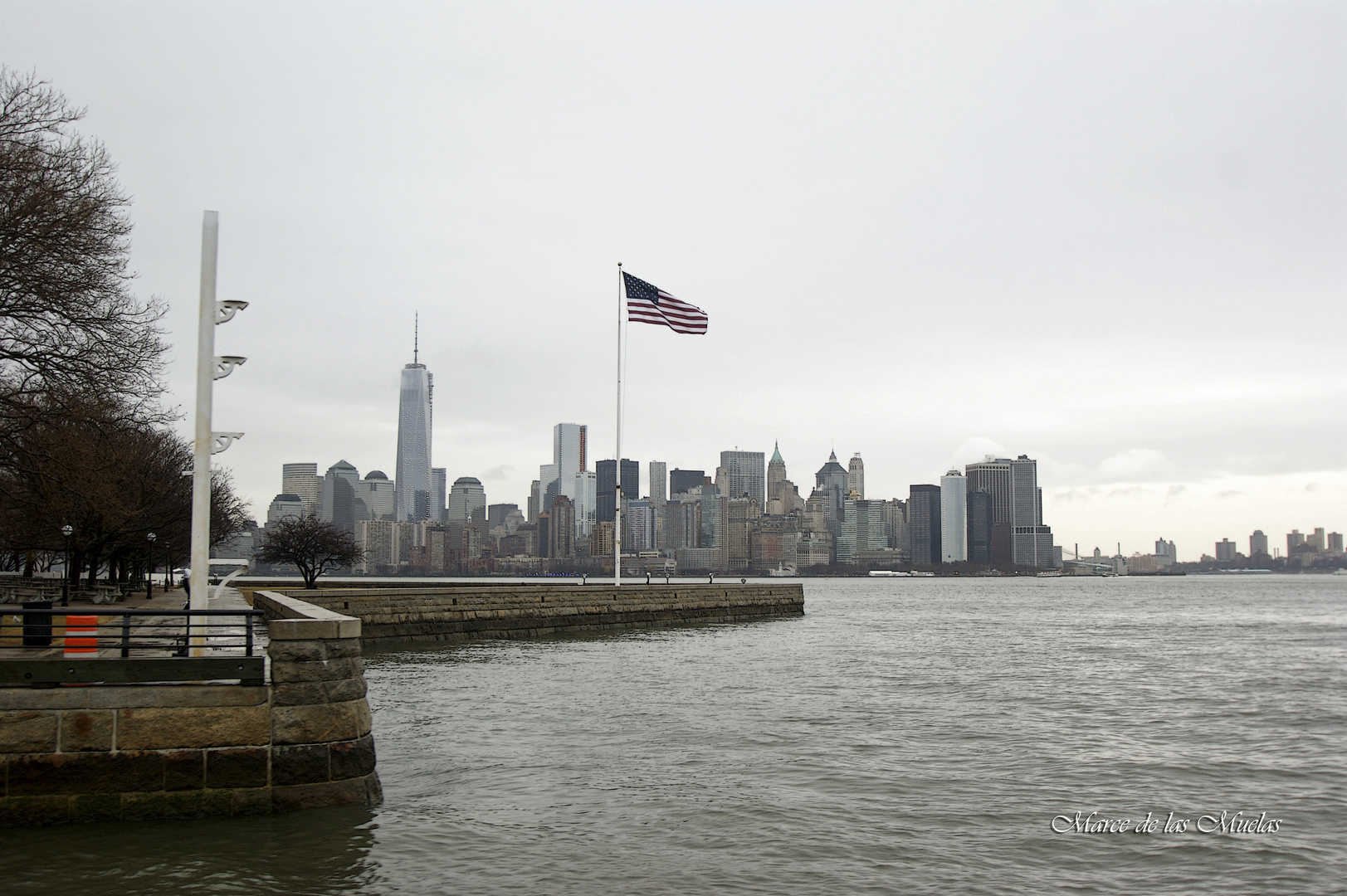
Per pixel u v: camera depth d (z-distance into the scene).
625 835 17.94
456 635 55.47
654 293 55.12
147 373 33.50
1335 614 123.94
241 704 16.75
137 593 68.12
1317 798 21.86
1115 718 32.72
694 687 37.72
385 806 18.92
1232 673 48.31
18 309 29.56
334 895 14.41
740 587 88.69
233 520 89.25
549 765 23.22
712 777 22.48
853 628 83.50
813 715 31.77
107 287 31.67
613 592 69.44
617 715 30.53
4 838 15.55
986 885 15.94
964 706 35.06
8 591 43.94
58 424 31.17
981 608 142.25
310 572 94.31
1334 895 15.84
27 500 34.66
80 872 14.61
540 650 50.84
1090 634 79.94
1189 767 24.81
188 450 73.94
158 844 15.63
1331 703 37.09
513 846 17.00
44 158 29.94
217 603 51.97
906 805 20.61
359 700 17.64
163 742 16.38
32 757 15.93
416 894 14.62
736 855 17.02
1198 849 18.06
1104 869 16.88
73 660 16.44
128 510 38.31
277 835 16.12
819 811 19.86
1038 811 20.33
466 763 23.14
